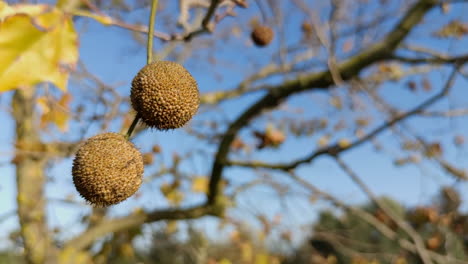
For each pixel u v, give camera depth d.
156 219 0.59
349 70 0.49
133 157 0.16
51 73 0.15
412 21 0.48
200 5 0.27
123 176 0.16
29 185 0.55
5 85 0.14
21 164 0.55
